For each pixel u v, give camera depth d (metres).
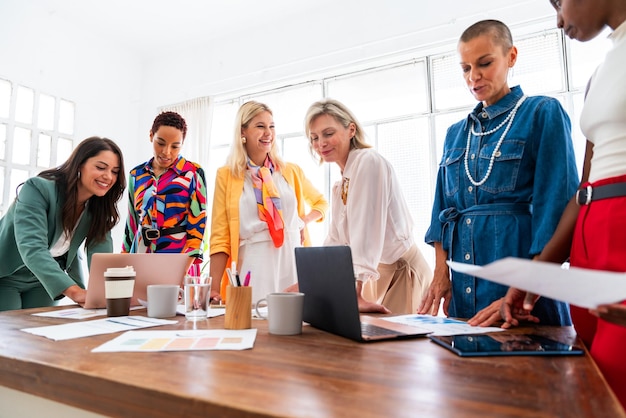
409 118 3.85
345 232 1.59
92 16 4.45
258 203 1.91
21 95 4.07
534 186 1.09
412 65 3.88
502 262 0.51
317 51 4.21
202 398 0.47
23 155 4.06
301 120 4.43
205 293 1.09
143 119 5.29
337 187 1.69
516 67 3.40
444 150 1.41
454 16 3.55
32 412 0.68
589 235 0.82
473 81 1.22
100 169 1.71
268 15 4.43
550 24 3.23
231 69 4.76
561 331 0.87
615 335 0.68
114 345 0.76
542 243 1.00
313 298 0.98
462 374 0.56
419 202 3.73
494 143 1.21
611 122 0.80
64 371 0.60
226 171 1.93
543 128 1.11
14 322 1.05
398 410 0.43
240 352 0.71
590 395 0.47
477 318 0.98
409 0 3.77
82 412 0.61
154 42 5.00
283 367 0.60
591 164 0.88
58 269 1.43
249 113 1.97
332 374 0.57
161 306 1.14
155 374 0.57
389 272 1.69
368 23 3.96
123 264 1.30
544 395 0.47
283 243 1.94
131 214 2.25
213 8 4.31
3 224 1.72
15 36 4.02
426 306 1.26
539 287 0.55
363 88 4.11
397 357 0.67
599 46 3.15
